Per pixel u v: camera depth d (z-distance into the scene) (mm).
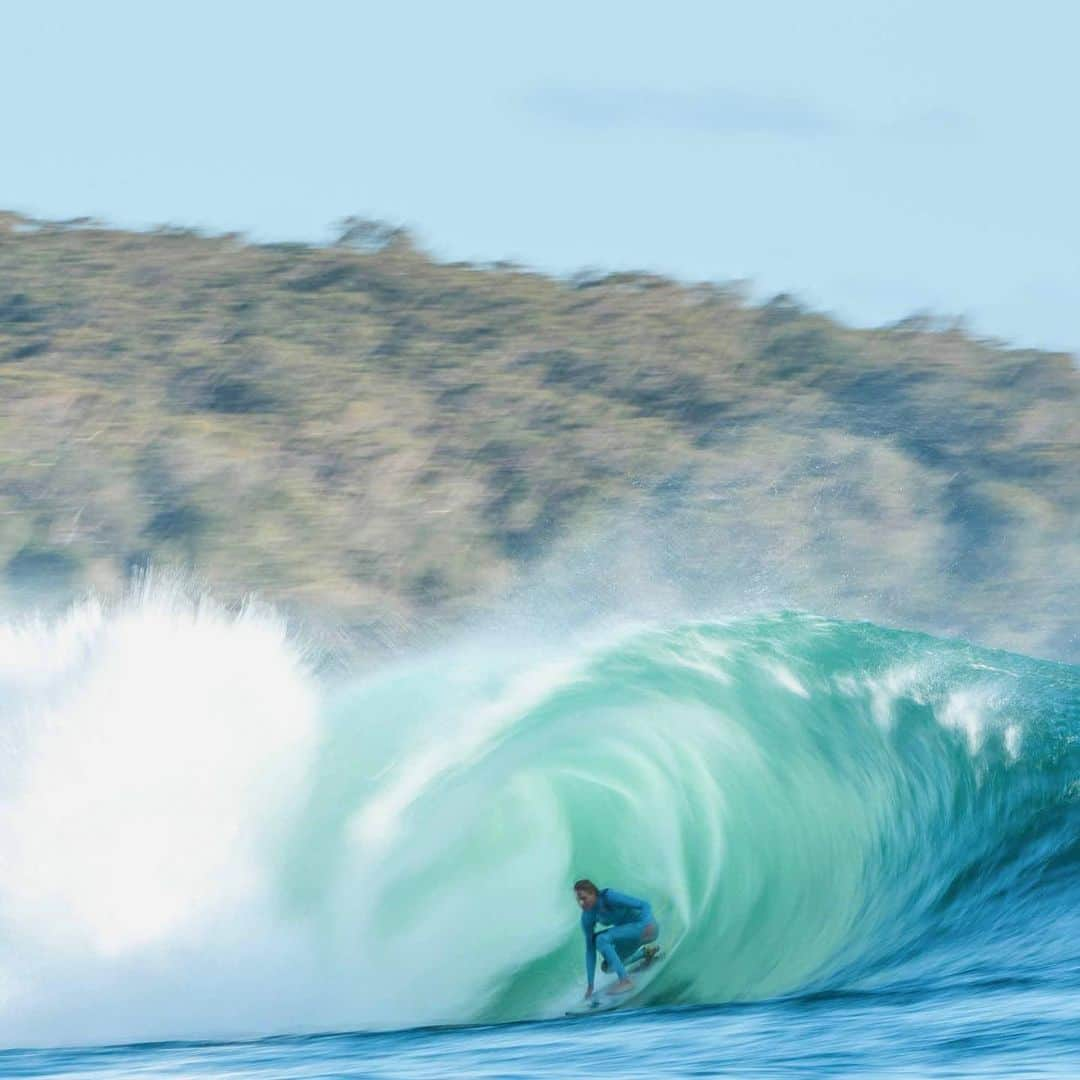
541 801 57000
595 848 56188
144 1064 40688
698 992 47281
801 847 55094
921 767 56875
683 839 55438
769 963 49562
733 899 53688
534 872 56000
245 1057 40844
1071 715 56812
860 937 50906
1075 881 50469
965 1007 38812
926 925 50469
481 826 56875
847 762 57031
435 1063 37281
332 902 56406
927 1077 30906
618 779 57062
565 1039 39875
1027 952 46094
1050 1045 33188
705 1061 34438
